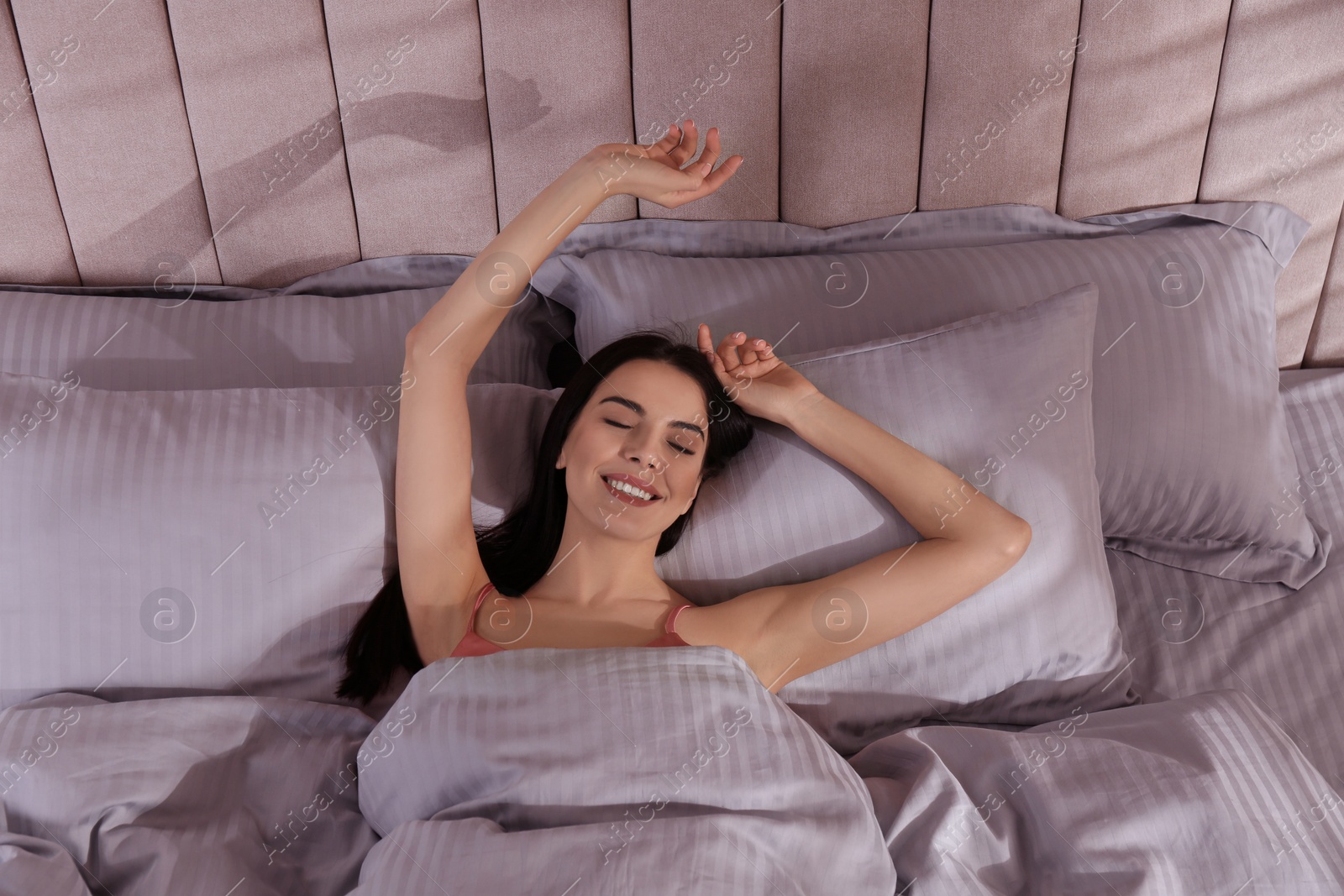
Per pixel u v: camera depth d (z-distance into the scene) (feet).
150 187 4.86
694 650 3.55
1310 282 5.49
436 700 3.43
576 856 2.94
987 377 4.24
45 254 4.91
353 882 3.37
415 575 3.93
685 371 4.07
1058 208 5.37
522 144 5.01
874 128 5.10
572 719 3.30
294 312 4.73
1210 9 4.96
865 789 3.47
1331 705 4.25
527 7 4.76
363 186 4.99
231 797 3.48
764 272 4.87
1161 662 4.46
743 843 3.06
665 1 4.82
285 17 4.64
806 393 4.16
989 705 4.16
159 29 4.60
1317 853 3.18
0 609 3.67
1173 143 5.22
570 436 4.11
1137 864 3.15
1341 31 4.95
